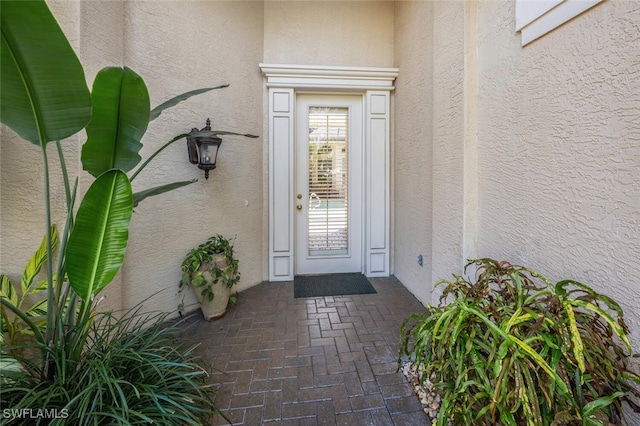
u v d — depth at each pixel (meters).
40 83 0.95
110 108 1.18
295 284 3.21
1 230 1.42
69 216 1.26
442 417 1.03
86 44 1.67
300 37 3.29
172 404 1.10
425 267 2.63
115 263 1.13
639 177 0.99
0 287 1.35
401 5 3.16
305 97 3.39
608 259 1.09
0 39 0.86
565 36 1.25
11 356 1.07
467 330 1.10
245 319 2.39
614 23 1.05
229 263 2.46
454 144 2.00
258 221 3.22
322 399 1.50
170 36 2.29
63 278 1.23
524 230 1.50
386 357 1.86
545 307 1.05
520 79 1.50
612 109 1.07
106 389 1.08
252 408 1.45
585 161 1.18
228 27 2.77
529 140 1.45
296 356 1.87
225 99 2.75
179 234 2.42
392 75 3.26
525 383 0.89
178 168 2.40
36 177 1.49
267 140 3.26
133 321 2.07
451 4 2.02
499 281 1.31
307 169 3.45
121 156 1.27
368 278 3.42
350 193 3.52
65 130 1.06
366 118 3.37
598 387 0.91
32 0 0.82
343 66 3.21
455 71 1.98
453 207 2.03
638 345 1.00
